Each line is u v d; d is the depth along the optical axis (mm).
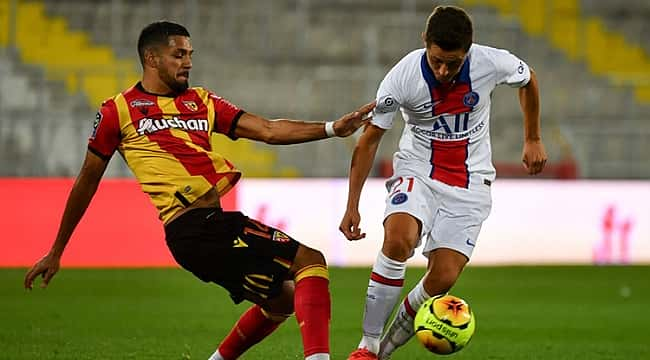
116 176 60094
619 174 63750
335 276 49906
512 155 67875
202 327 32500
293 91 68750
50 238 52000
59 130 62469
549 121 69875
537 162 21328
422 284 20062
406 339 20469
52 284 45594
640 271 53656
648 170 64000
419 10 73875
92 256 52281
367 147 19984
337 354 27016
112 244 52469
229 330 31766
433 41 18359
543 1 75312
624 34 76188
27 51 69625
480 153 20594
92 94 67625
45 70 67688
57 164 62250
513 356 26766
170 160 17734
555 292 44656
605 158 64188
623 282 48906
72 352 26531
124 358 25438
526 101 20906
